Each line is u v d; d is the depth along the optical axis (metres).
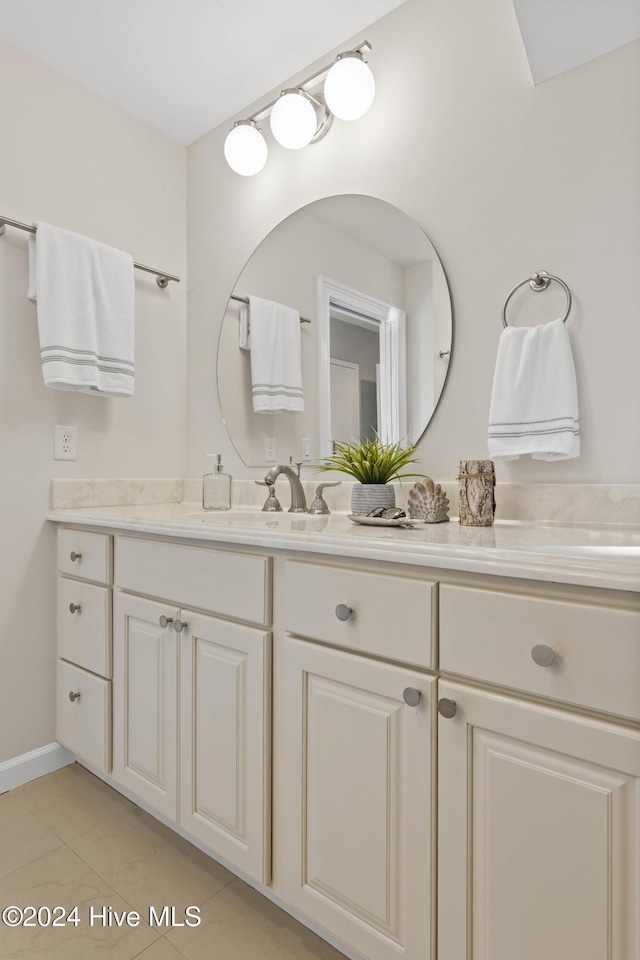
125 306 1.78
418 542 0.93
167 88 1.84
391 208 1.56
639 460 1.16
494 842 0.80
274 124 1.63
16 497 1.65
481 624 0.81
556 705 0.75
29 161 1.68
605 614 0.71
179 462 2.12
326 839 1.00
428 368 1.47
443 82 1.46
